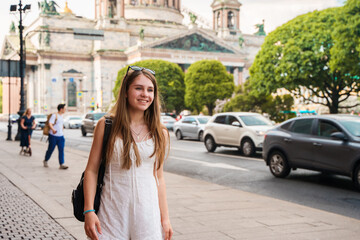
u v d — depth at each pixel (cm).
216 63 7688
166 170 1586
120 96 329
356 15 3872
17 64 3309
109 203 318
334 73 4862
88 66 10312
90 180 324
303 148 1271
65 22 10275
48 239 584
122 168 318
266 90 5316
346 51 3997
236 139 2102
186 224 711
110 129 324
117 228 313
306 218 771
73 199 336
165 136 339
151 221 318
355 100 6831
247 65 11550
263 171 1541
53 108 9931
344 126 1183
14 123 8144
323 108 7888
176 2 12850
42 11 10244
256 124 2100
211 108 8038
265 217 771
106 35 10169
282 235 654
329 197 1066
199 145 2741
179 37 9762
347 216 871
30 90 10944
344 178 1368
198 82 7662
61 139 1456
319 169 1221
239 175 1453
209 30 11919
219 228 688
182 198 946
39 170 1380
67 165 1543
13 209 774
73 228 640
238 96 6612
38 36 10344
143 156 322
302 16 5066
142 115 337
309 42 4853
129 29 10756
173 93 7850
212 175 1462
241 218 759
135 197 316
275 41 5169
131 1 12212
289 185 1245
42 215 728
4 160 1691
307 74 4875
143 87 327
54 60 9988
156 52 9462
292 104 6372
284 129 1372
